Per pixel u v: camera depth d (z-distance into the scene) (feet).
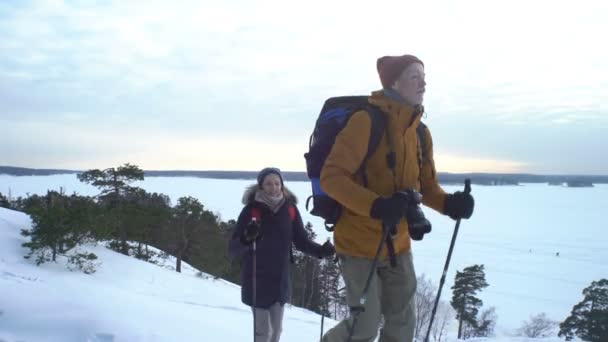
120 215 89.35
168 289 58.70
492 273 325.83
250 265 14.40
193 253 108.78
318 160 8.78
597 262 379.35
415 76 8.68
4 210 76.28
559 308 227.20
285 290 14.46
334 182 7.95
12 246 59.00
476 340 28.43
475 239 493.36
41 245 56.13
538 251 428.97
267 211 14.26
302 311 57.77
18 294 15.29
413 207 8.10
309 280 123.34
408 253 9.13
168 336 14.55
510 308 225.56
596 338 92.58
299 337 24.73
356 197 7.65
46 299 15.30
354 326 8.18
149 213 99.25
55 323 13.73
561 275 325.42
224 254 109.60
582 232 577.43
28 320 13.65
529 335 168.25
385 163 8.49
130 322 14.75
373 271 8.04
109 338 13.39
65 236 59.47
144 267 71.36
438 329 132.16
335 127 8.71
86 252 62.23
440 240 479.00
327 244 14.66
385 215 7.38
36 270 47.52
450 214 9.14
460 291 135.74
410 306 9.01
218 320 22.61
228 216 409.90
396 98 8.74
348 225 8.83
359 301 8.57
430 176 9.64
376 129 8.33
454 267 304.50
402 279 8.98
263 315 14.20
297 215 14.94
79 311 14.73
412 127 8.68
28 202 81.76
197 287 65.98
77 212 62.28
